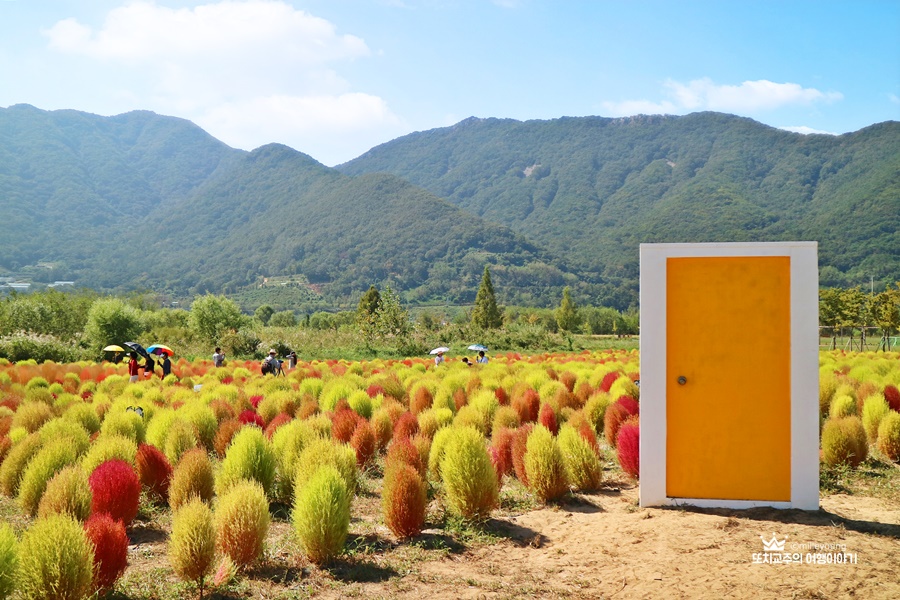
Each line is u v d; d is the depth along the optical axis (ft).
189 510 18.45
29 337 109.91
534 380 51.96
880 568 18.33
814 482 23.75
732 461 24.20
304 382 52.60
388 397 45.09
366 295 215.92
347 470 25.96
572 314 285.43
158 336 135.03
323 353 125.08
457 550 21.16
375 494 28.76
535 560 20.11
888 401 41.01
